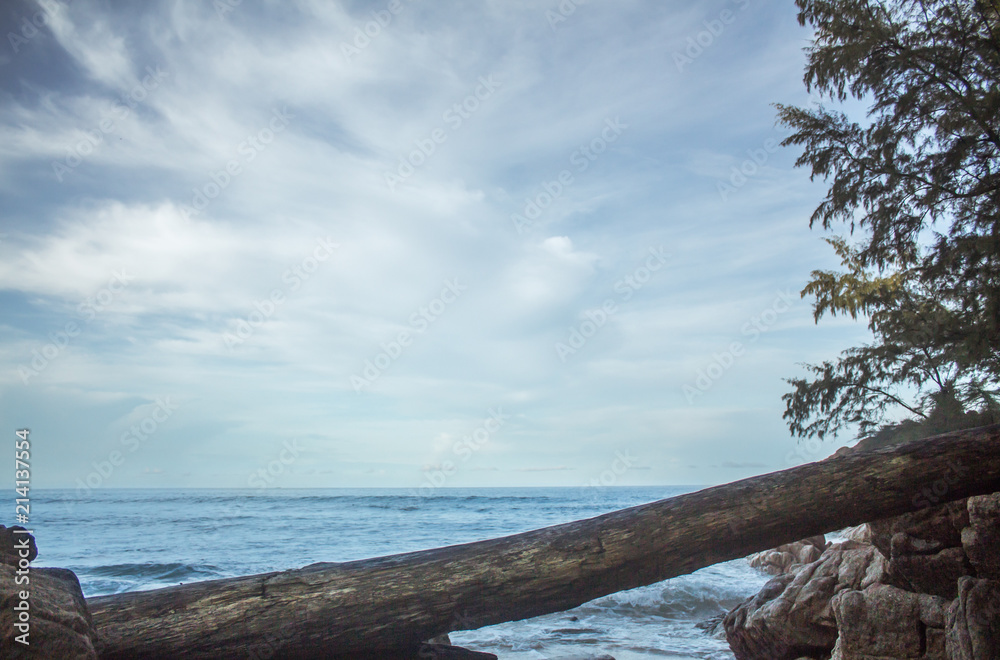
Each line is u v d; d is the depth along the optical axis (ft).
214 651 17.07
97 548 93.76
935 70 25.84
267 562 78.38
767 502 20.03
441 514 181.68
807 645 26.96
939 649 20.71
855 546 30.45
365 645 18.28
